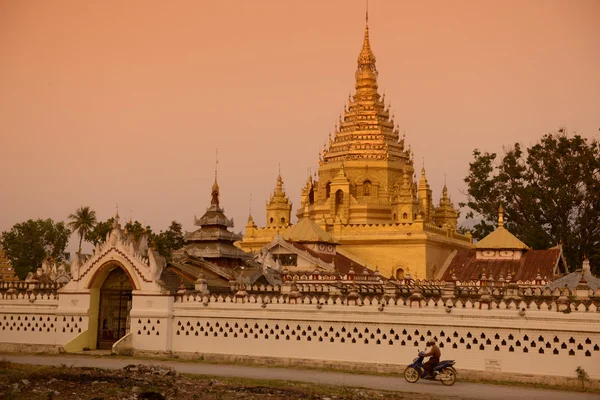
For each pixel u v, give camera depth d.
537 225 143.38
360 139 134.88
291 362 68.31
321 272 91.88
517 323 60.50
